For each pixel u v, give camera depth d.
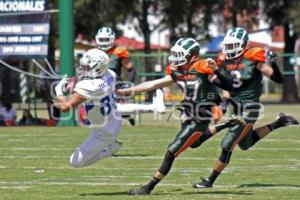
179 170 27.05
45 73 57.09
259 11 95.88
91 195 21.12
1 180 24.45
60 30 51.50
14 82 62.88
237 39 21.97
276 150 34.00
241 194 21.30
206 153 32.81
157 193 21.52
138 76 58.41
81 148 20.77
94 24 89.69
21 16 51.72
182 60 21.33
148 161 29.95
